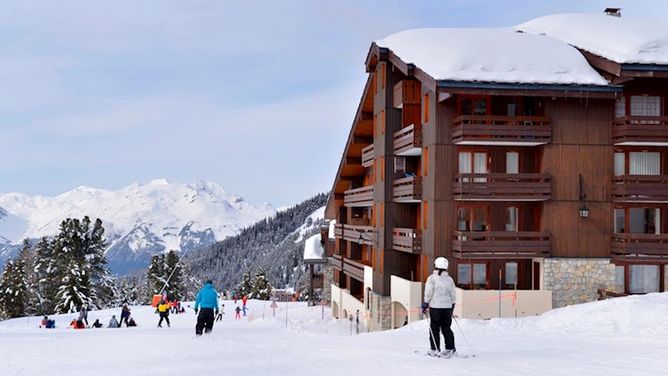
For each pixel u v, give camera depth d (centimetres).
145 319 5088
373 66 4141
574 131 3219
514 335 1917
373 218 4244
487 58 3167
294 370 1203
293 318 5234
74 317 5581
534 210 3347
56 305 7244
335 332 4122
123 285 11588
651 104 3278
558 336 1839
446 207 3281
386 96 3872
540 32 3722
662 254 3131
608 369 1145
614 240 3216
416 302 3394
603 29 3400
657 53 3084
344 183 5441
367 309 4228
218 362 1354
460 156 3306
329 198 5825
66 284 7362
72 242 7669
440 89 3033
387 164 3862
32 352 1625
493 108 3319
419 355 1388
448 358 1326
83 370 1274
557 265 3181
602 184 3231
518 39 3412
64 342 1922
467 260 3250
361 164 5047
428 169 3394
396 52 3578
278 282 19375
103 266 8150
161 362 1375
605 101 3238
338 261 5256
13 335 2384
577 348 1485
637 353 1367
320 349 1588
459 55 3178
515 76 3084
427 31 3684
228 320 5144
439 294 1366
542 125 3197
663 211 3291
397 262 3838
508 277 3319
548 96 3116
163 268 10550
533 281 3291
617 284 3234
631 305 2092
